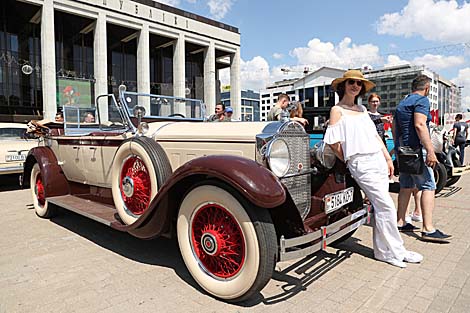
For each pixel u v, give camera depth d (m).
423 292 2.66
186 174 2.48
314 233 2.52
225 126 3.13
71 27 21.67
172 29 24.34
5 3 18.00
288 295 2.63
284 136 2.72
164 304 2.49
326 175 3.32
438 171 6.26
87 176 4.35
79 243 3.90
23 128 8.63
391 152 6.37
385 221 3.19
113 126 4.02
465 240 3.91
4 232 4.36
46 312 2.40
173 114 4.44
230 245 2.47
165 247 3.75
